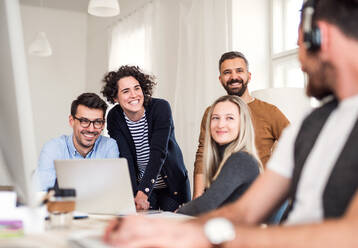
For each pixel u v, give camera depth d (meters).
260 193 0.86
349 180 0.64
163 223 0.68
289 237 0.57
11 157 0.86
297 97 2.50
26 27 5.57
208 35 3.49
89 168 1.37
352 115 0.68
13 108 0.79
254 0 3.35
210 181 1.57
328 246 0.54
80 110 2.11
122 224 0.70
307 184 0.72
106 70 5.27
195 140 3.56
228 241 0.62
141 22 4.52
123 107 2.30
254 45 3.33
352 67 0.66
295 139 0.81
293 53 3.13
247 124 1.49
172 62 4.11
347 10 0.65
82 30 5.94
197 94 3.58
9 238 0.85
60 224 1.04
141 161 2.46
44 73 5.64
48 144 2.14
